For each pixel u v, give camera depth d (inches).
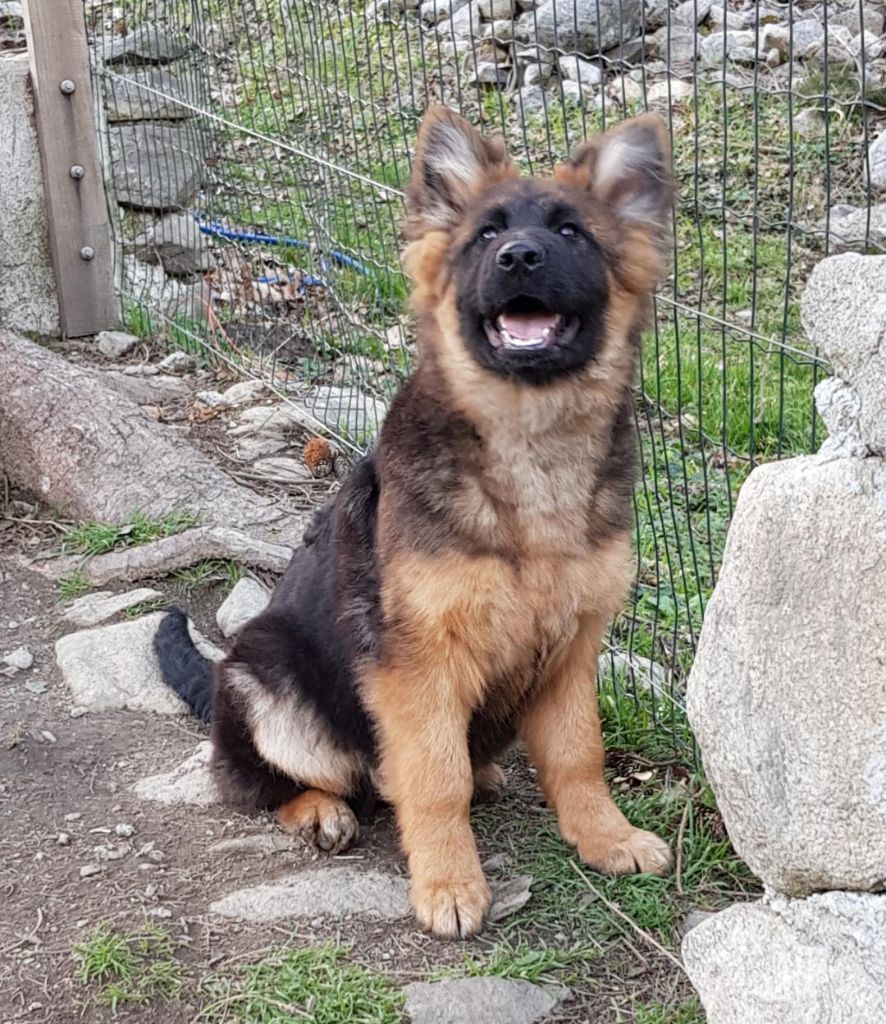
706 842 44.1
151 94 92.4
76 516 70.7
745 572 29.1
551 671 43.4
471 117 94.3
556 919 41.0
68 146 88.3
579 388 40.9
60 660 57.8
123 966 37.8
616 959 39.1
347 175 70.7
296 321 87.0
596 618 42.8
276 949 39.0
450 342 41.9
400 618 40.4
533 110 97.7
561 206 42.1
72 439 71.2
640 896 41.4
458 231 43.4
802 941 29.1
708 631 30.4
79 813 47.1
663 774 48.9
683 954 32.8
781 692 28.3
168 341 91.9
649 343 70.4
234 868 43.8
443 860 40.8
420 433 41.2
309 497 72.1
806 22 99.8
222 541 64.8
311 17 89.9
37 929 40.2
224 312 91.2
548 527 40.6
